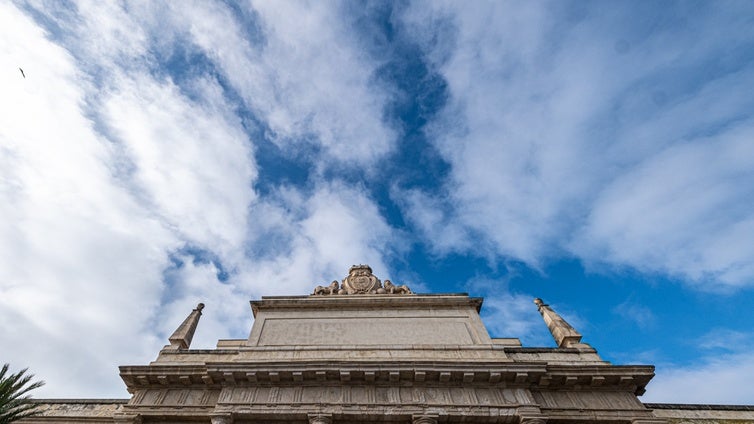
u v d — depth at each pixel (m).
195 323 34.62
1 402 20.77
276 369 26.16
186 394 27.03
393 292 35.59
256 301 33.78
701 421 29.84
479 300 33.59
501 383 26.41
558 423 25.50
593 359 29.08
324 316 32.78
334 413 24.70
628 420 25.44
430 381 26.39
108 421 29.34
